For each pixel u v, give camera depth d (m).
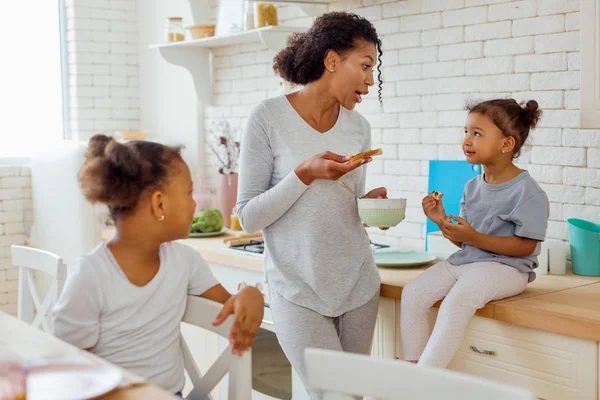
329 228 2.23
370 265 2.35
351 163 2.06
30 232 4.70
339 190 2.24
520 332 2.17
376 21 3.44
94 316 1.71
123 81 5.04
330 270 2.24
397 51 3.36
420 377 1.22
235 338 1.71
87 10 4.86
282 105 2.27
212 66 4.49
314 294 2.24
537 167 2.86
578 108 2.71
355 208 2.31
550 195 2.82
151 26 4.89
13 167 4.67
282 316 2.28
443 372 1.20
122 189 1.70
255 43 4.16
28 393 1.25
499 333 2.23
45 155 4.48
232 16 3.96
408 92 3.33
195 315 1.85
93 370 1.37
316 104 2.27
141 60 5.05
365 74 2.22
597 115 2.33
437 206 2.38
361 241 2.32
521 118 2.34
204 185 4.63
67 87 4.95
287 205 2.17
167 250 1.86
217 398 3.32
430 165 3.16
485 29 3.00
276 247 2.27
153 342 1.78
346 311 2.30
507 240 2.29
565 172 2.77
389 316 2.52
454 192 3.07
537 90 2.84
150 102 5.02
